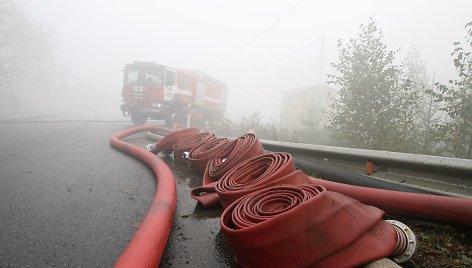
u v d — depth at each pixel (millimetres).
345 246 1831
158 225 2320
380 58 7359
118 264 1774
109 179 4652
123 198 3760
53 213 3201
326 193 2057
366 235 1954
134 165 5750
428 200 2719
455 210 2551
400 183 3715
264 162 3564
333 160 5059
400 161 3697
